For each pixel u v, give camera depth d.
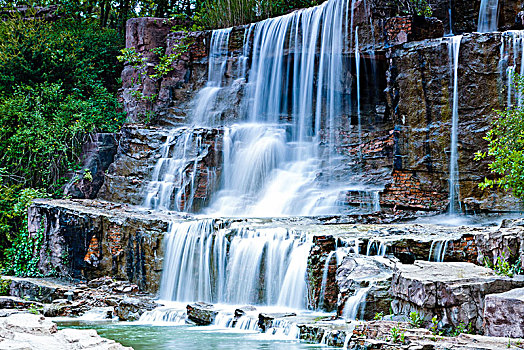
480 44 13.26
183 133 16.88
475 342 6.39
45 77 21.00
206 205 16.25
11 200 17.22
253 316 10.02
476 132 13.19
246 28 18.95
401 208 13.84
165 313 11.25
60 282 14.34
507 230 8.36
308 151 16.38
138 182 16.92
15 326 7.05
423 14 16.05
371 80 16.38
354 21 15.79
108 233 14.30
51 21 26.59
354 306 8.92
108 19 30.02
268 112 17.97
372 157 15.18
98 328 10.32
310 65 17.08
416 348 6.48
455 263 8.58
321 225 11.94
